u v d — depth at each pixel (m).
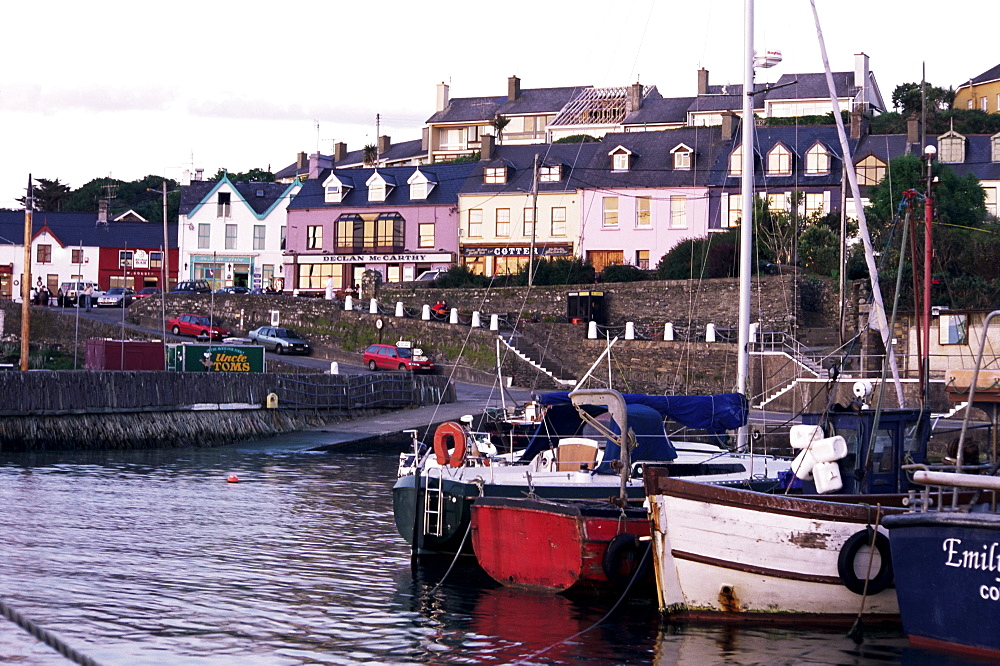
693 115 90.12
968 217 52.94
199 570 18.84
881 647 14.91
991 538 13.48
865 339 42.97
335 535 22.77
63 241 88.81
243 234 85.31
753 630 15.70
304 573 18.98
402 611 16.56
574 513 16.95
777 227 56.28
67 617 15.30
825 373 41.09
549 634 15.40
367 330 58.69
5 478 29.33
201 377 40.75
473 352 54.75
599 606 17.11
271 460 36.62
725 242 57.00
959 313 37.62
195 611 16.05
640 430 20.02
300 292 75.62
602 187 69.06
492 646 14.77
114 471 31.94
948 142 65.94
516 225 71.69
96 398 37.31
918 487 17.97
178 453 37.62
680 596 15.82
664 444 20.36
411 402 48.19
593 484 19.11
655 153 69.81
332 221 78.25
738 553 15.59
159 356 48.25
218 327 59.94
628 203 68.44
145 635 14.64
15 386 35.16
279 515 25.03
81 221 91.31
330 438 41.09
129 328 59.97
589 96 98.88
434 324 56.72
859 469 17.66
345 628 15.49
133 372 38.56
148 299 65.00
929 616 14.23
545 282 61.38
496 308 59.97
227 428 41.09
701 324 53.84
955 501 14.30
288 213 79.38
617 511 17.09
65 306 71.38
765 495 15.66
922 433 18.41
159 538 21.59
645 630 15.69
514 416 36.97
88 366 48.16
